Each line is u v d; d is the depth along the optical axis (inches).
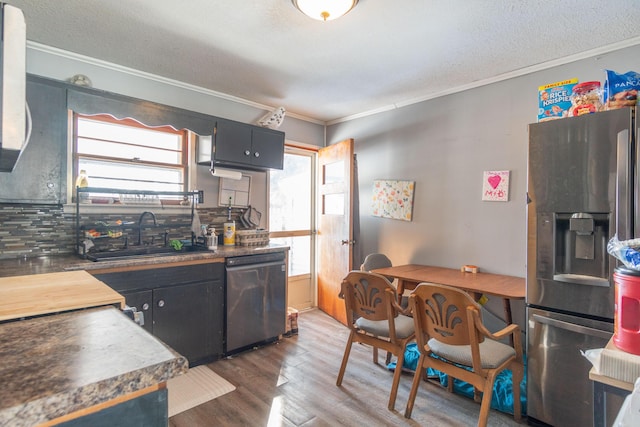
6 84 29.2
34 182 84.4
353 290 91.3
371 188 152.0
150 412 25.5
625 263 44.2
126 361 25.6
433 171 130.6
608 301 67.7
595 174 68.9
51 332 32.3
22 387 21.4
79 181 98.1
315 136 168.9
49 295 48.3
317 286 169.6
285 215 159.9
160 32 87.0
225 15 79.1
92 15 79.4
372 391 91.1
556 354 74.0
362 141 155.7
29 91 83.4
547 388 75.3
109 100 95.0
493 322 111.9
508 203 111.0
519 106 108.8
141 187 116.0
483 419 68.6
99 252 98.7
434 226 130.0
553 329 74.4
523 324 107.1
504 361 72.4
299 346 121.0
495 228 113.9
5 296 47.6
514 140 109.9
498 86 113.6
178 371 26.1
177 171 124.3
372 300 86.9
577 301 71.3
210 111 129.3
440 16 78.3
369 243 152.8
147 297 91.9
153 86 114.9
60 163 88.2
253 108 142.0
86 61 101.3
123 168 112.3
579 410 71.2
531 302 77.7
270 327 121.3
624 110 65.5
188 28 85.0
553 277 74.3
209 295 105.3
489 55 98.5
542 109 81.5
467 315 67.7
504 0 72.0
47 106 86.0
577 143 71.1
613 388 39.6
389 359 105.8
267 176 149.7
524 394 82.4
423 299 75.5
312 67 107.4
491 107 115.2
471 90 120.2
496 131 113.9
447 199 126.3
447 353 75.5
